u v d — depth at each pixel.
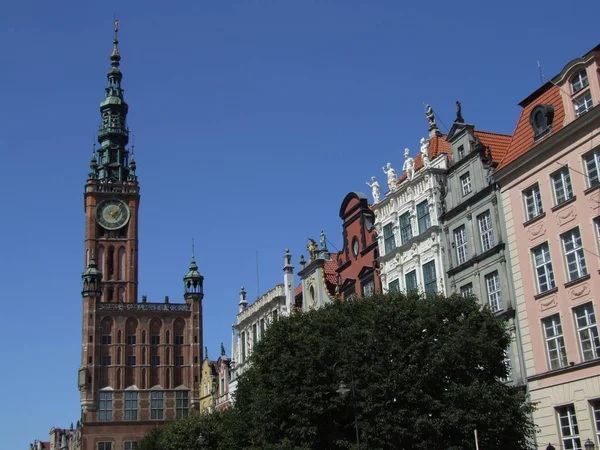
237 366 91.81
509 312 45.81
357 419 39.03
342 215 67.38
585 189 41.25
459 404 37.78
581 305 41.09
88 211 129.38
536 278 44.59
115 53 140.75
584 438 40.12
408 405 38.62
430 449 37.62
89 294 115.44
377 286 60.09
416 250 54.94
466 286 50.25
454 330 40.16
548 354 43.31
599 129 40.50
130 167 133.75
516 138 47.91
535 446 41.69
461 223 51.06
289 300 77.44
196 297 119.69
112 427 110.88
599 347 39.94
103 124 136.12
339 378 40.31
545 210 44.00
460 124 52.41
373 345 40.16
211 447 71.00
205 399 112.19
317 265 70.38
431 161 55.84
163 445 75.75
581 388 40.50
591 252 40.56
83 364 112.56
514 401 38.59
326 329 43.75
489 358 39.44
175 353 116.88
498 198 47.78
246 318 88.38
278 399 41.72
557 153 43.34
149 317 117.25
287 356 42.09
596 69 41.12
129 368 114.31
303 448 39.53
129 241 129.62
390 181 59.09
